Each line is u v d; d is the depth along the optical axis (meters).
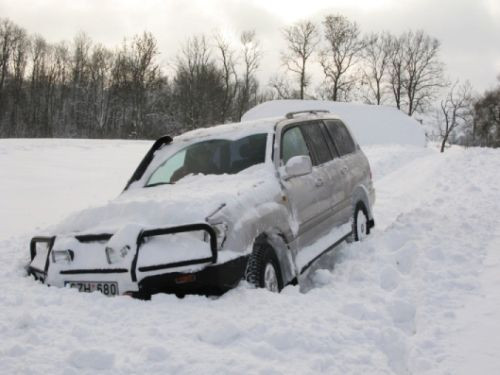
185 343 3.48
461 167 15.80
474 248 6.12
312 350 3.50
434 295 4.65
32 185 14.59
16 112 69.50
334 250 6.67
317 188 5.98
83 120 68.88
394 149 28.16
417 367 3.36
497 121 66.94
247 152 5.69
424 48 68.81
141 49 62.59
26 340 3.55
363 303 4.38
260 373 3.09
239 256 4.33
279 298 4.26
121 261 4.32
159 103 63.81
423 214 8.04
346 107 45.84
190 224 4.26
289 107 45.31
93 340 3.55
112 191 14.02
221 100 65.38
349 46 68.06
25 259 5.57
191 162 5.89
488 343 3.68
